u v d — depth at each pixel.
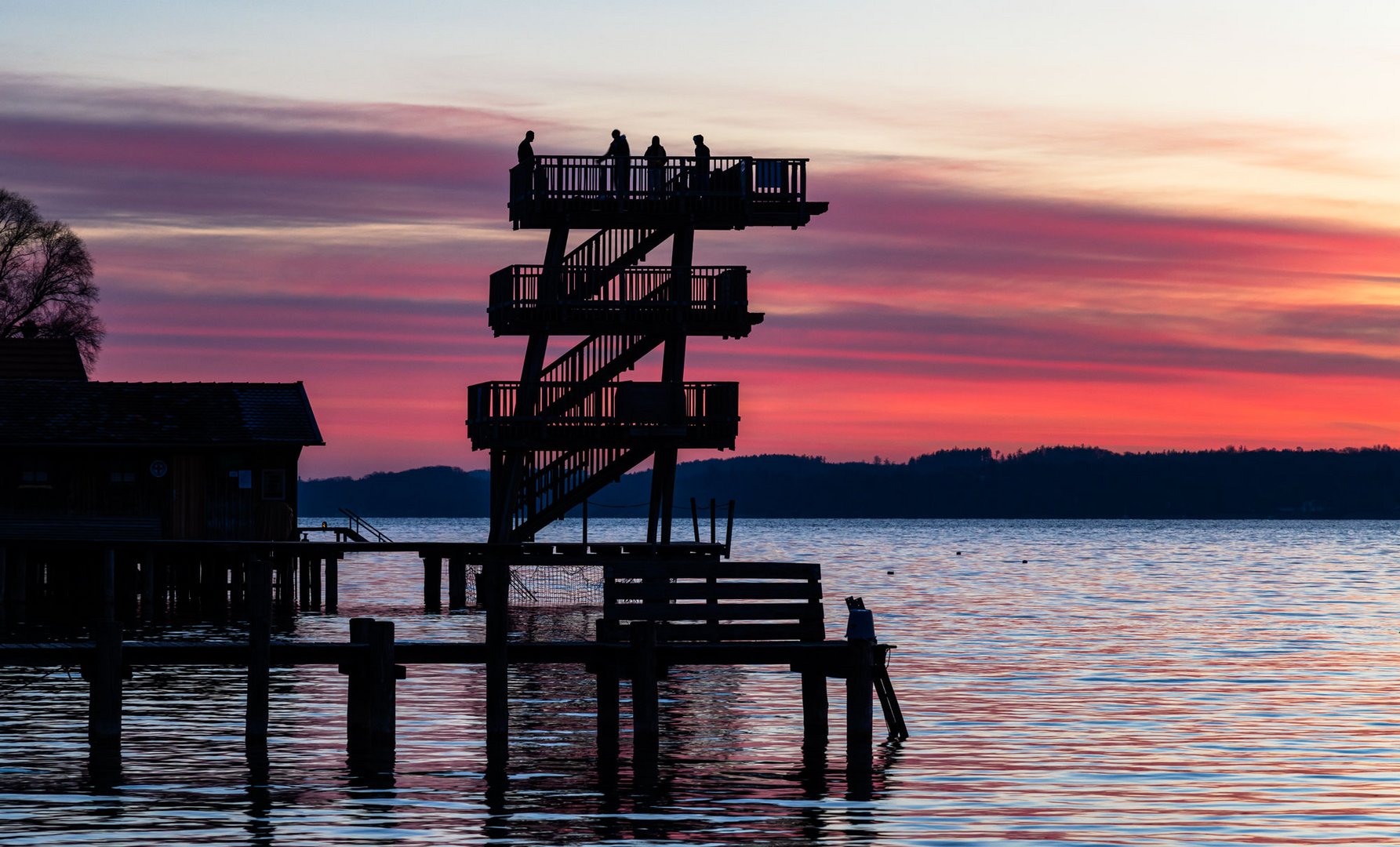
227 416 97.56
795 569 43.97
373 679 41.69
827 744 44.75
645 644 41.91
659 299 82.62
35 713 50.16
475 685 58.22
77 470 95.06
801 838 33.44
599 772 40.47
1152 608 106.94
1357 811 36.59
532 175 80.94
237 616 88.31
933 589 132.38
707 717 50.19
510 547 85.56
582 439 83.19
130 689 56.00
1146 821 35.38
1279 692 58.22
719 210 81.50
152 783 38.50
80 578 100.75
